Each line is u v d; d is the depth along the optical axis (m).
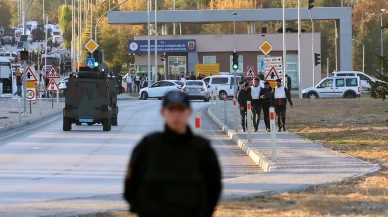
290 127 85.19
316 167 47.19
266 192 36.31
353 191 36.69
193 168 16.75
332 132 77.44
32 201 36.00
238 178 42.41
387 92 69.88
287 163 49.62
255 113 79.62
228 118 101.56
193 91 164.62
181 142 16.80
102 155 60.06
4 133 85.38
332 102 141.75
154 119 106.75
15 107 136.75
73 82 85.69
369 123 89.56
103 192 39.44
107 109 85.75
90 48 146.88
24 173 48.88
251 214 30.16
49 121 106.94
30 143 71.75
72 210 31.72
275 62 94.38
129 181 17.05
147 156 16.89
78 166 52.66
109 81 94.25
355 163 49.19
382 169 46.41
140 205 16.75
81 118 85.69
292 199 34.34
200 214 16.70
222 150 64.50
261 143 65.19
